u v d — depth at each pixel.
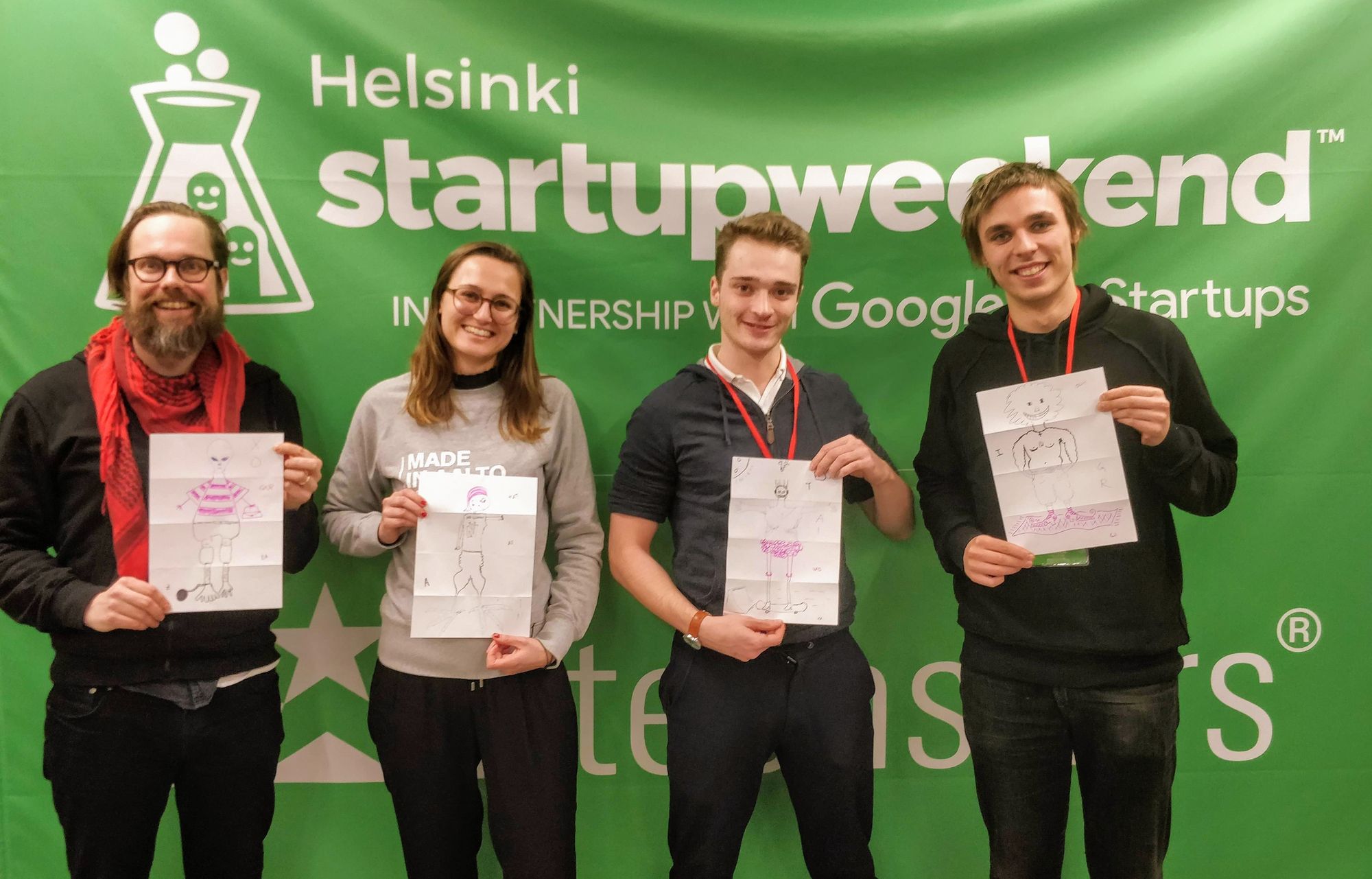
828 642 1.52
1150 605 1.43
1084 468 1.41
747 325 1.47
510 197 1.78
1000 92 1.79
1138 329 1.46
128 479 1.42
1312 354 1.80
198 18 1.73
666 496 1.55
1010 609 1.47
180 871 1.79
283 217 1.76
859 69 1.79
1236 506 1.81
